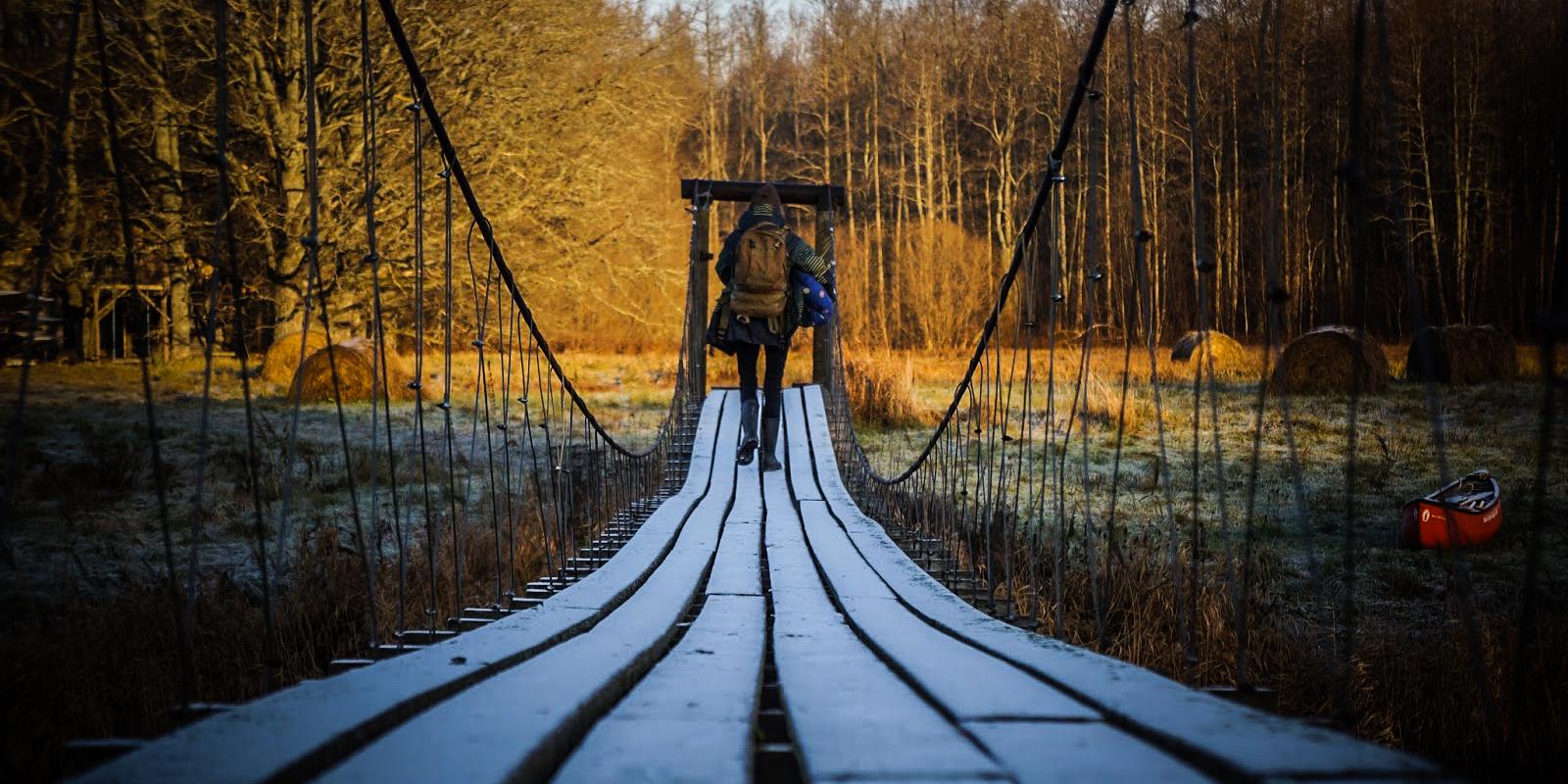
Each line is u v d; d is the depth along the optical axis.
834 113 52.62
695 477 10.15
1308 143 36.06
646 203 28.94
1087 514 3.31
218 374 21.95
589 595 4.09
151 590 5.75
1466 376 21.59
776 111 53.69
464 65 22.59
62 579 6.32
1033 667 2.31
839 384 13.16
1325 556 8.23
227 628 5.13
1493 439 14.30
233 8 20.25
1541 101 31.16
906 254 38.22
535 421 16.47
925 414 18.02
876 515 8.38
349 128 22.33
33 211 20.50
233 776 1.21
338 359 18.83
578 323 33.97
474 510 9.34
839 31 51.59
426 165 22.27
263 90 21.70
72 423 13.87
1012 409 17.95
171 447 12.52
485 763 1.36
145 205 21.41
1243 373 24.14
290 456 2.61
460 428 15.67
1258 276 38.38
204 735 1.45
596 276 26.52
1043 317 43.56
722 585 4.95
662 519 7.28
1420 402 18.62
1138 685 2.01
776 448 11.62
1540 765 4.23
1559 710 4.54
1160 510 10.01
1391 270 37.62
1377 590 7.18
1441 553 8.27
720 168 48.34
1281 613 6.25
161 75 21.08
